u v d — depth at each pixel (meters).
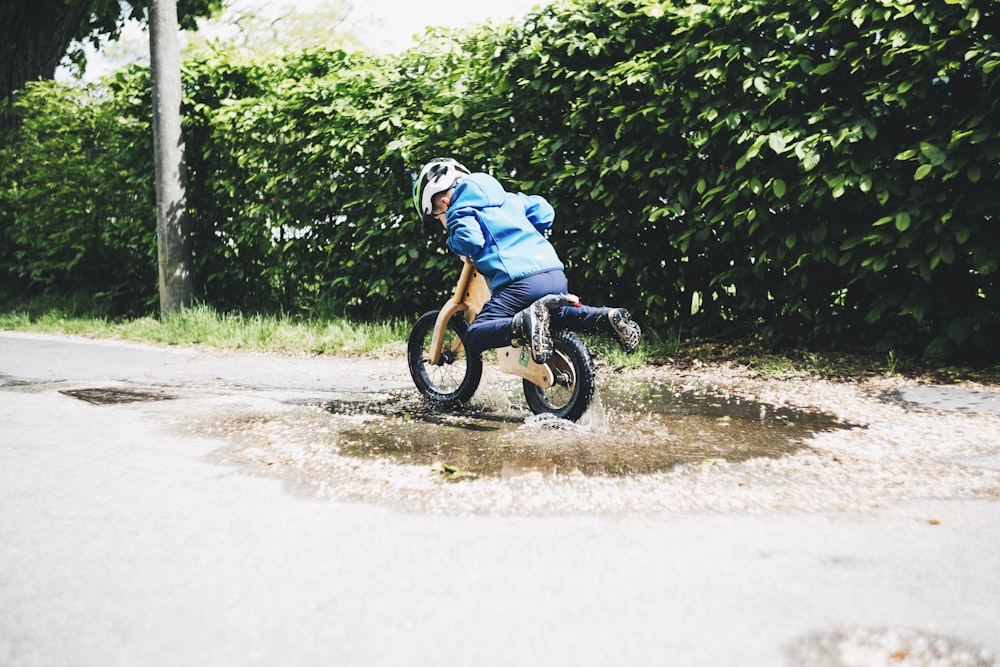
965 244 5.48
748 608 2.17
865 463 3.58
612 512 2.94
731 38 6.10
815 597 2.23
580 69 6.82
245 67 9.34
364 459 3.67
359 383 5.80
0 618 2.15
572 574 2.39
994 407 4.66
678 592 2.26
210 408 4.87
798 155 5.57
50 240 10.82
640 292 7.00
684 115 6.32
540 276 4.46
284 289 9.21
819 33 5.74
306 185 8.50
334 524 2.82
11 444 3.96
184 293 9.35
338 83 8.17
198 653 1.96
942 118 5.48
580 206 6.85
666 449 3.85
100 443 3.99
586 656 1.93
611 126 6.75
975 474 3.40
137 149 9.82
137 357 7.13
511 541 2.65
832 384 5.45
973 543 2.62
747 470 3.47
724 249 6.52
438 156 7.53
